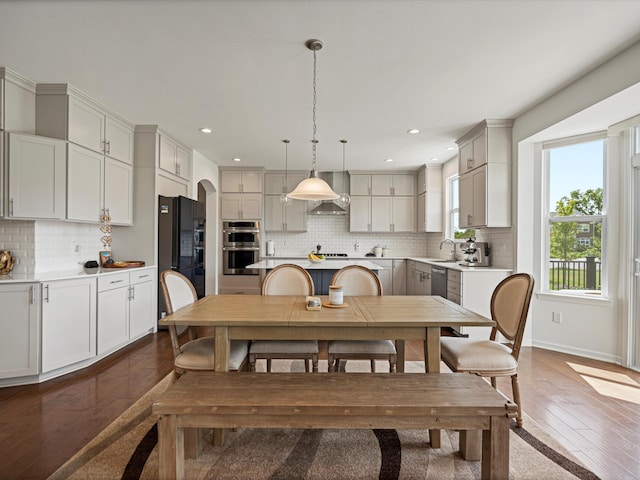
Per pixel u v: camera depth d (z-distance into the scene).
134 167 4.11
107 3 1.94
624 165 3.20
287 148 5.11
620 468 1.75
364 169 6.61
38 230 3.12
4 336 2.58
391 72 2.76
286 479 1.67
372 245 7.03
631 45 2.37
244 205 6.46
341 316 2.01
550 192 3.77
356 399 1.49
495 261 4.26
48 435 2.00
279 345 2.33
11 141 2.79
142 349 3.56
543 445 1.94
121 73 2.80
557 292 3.70
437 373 1.81
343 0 1.92
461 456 1.86
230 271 6.42
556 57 2.52
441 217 6.13
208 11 2.02
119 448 1.88
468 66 2.66
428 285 5.25
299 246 7.04
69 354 2.88
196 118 3.85
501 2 1.93
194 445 1.82
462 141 4.48
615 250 3.29
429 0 1.91
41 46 2.40
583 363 3.26
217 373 1.78
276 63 2.62
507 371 2.09
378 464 1.79
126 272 3.56
